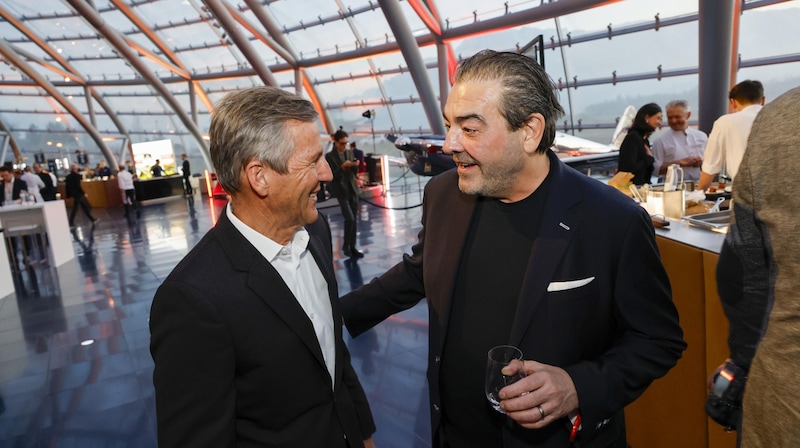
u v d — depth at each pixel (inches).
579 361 36.7
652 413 65.3
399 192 430.6
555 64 436.1
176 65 698.8
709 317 53.1
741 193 26.7
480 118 32.9
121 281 201.5
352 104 646.5
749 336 27.7
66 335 142.7
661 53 378.6
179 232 319.0
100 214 465.4
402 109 608.4
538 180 37.3
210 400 29.7
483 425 39.8
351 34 551.2
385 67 574.9
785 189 23.2
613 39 393.1
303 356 33.8
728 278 28.5
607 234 35.5
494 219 39.2
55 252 235.6
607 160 207.3
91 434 90.7
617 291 35.7
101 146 859.4
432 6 448.8
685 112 140.9
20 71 738.2
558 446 36.0
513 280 37.7
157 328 30.2
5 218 230.5
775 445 24.3
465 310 39.6
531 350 35.9
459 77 34.5
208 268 31.8
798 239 22.6
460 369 40.0
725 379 30.3
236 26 541.6
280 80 676.1
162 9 590.2
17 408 101.4
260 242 33.7
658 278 36.3
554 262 35.3
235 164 31.7
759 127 25.3
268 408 33.2
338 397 38.1
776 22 304.2
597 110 437.1
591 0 346.3
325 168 34.1
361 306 48.3
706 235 58.5
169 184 541.3
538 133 34.3
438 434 42.3
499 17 414.6
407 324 129.0
